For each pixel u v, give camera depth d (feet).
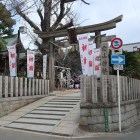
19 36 79.61
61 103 48.96
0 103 44.70
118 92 38.24
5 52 73.97
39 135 33.73
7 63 76.38
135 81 54.24
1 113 44.80
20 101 49.70
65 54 97.91
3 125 40.04
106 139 31.96
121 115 40.57
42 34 62.03
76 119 39.32
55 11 83.97
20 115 44.62
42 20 82.64
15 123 40.86
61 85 77.66
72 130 35.17
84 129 36.40
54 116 42.01
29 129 36.78
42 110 46.21
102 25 52.85
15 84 49.29
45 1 81.46
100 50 44.86
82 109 36.88
